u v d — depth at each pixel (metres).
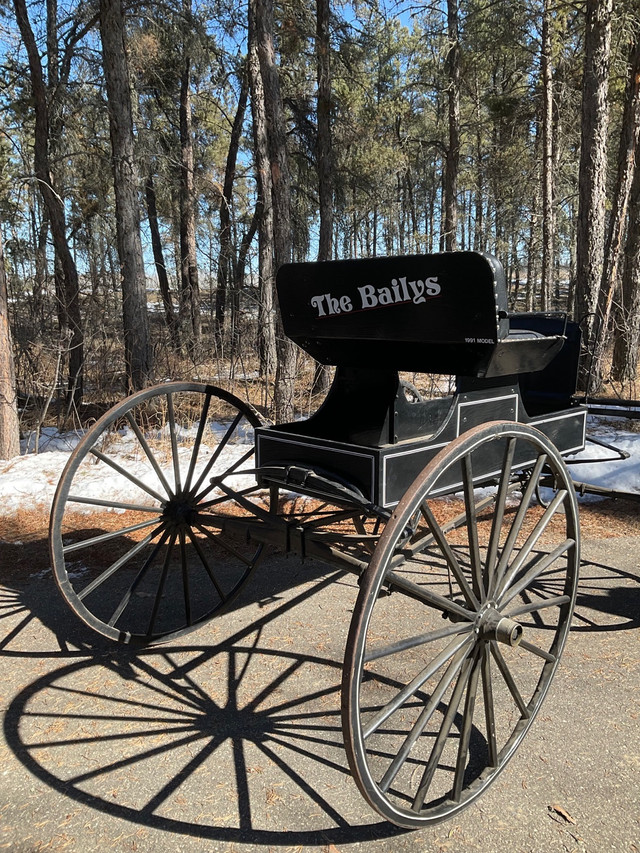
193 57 13.62
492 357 2.90
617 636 3.85
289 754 2.85
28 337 10.47
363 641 2.01
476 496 6.81
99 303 11.11
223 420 10.32
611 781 2.63
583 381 11.03
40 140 11.83
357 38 13.95
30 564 5.14
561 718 3.05
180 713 3.17
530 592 4.45
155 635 3.75
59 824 2.45
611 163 19.97
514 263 27.36
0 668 3.61
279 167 9.52
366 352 3.38
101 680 3.48
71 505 6.54
